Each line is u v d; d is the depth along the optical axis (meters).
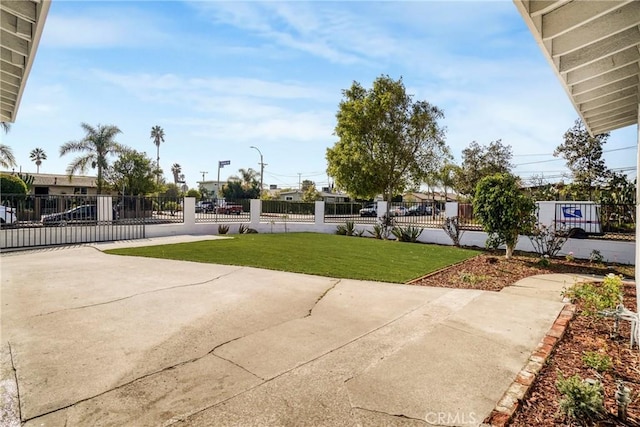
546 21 4.01
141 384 2.92
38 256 9.27
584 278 7.38
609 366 3.20
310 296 5.68
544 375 3.12
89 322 4.36
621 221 11.80
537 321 4.55
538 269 8.34
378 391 2.83
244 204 18.23
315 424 2.40
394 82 22.81
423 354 3.55
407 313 4.89
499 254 10.92
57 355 3.44
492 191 9.70
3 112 6.85
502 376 3.08
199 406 2.61
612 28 3.95
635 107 6.83
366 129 22.98
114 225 13.17
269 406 2.61
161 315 4.66
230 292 5.84
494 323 4.48
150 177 29.86
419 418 2.47
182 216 15.48
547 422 2.42
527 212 9.45
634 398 2.67
